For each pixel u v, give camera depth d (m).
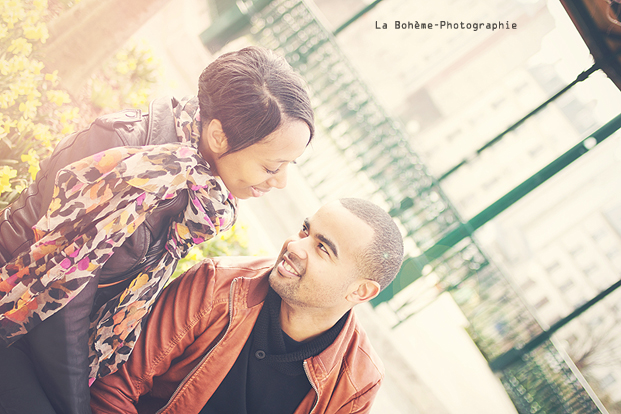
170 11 6.85
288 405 1.53
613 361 12.79
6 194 2.37
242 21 7.70
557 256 20.55
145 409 1.55
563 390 6.82
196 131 1.15
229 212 1.26
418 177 7.32
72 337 1.13
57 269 1.05
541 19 23.53
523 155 22.45
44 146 2.74
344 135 7.73
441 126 24.48
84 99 3.55
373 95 7.69
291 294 1.30
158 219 1.21
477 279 6.99
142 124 1.18
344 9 23.67
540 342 6.88
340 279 1.26
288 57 7.97
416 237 7.11
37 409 1.12
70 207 1.04
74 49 3.27
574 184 20.62
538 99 23.47
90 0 3.18
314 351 1.44
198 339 1.48
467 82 24.42
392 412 4.64
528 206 20.81
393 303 6.79
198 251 3.22
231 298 1.44
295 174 7.57
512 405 6.96
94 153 1.10
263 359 1.46
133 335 1.33
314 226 1.28
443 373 6.21
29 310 1.08
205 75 1.10
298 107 1.05
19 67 2.62
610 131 6.02
